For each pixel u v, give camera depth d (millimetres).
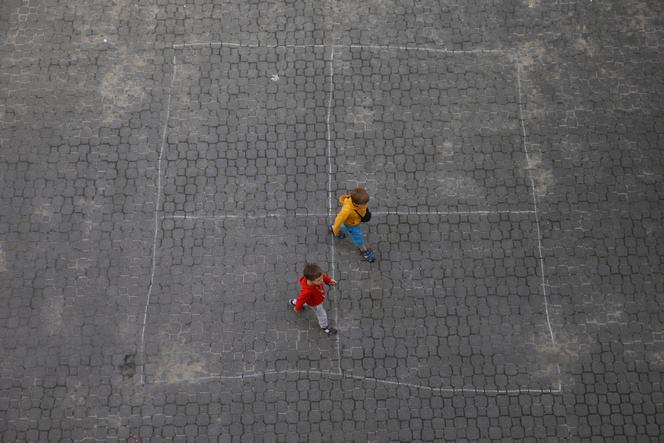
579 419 9734
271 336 10141
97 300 10266
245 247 10594
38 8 11969
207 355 10023
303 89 11508
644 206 10828
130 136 11172
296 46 11766
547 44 11852
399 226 10750
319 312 9711
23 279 10359
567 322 10211
